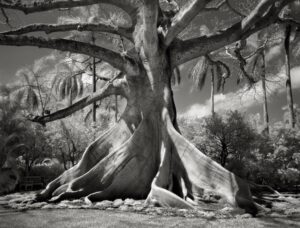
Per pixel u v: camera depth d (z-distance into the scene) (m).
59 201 11.84
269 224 7.91
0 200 12.40
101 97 15.63
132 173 13.14
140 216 8.80
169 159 12.90
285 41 26.31
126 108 14.98
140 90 14.48
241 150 19.22
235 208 10.26
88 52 14.02
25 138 21.09
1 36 12.85
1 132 19.16
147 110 14.20
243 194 10.84
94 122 28.58
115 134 14.80
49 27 14.19
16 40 13.04
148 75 14.37
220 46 14.93
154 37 13.79
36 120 16.11
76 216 8.66
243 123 19.38
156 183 11.75
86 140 25.62
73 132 25.58
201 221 8.21
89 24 14.66
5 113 20.30
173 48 15.11
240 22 14.61
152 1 12.38
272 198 13.86
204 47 15.00
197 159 12.26
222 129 19.14
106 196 12.47
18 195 14.05
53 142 23.77
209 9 18.19
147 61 14.40
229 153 19.64
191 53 15.05
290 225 7.82
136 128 14.42
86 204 11.11
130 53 15.25
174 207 10.42
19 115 20.83
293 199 13.67
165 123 13.68
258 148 19.77
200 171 11.98
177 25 13.04
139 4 14.41
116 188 12.73
